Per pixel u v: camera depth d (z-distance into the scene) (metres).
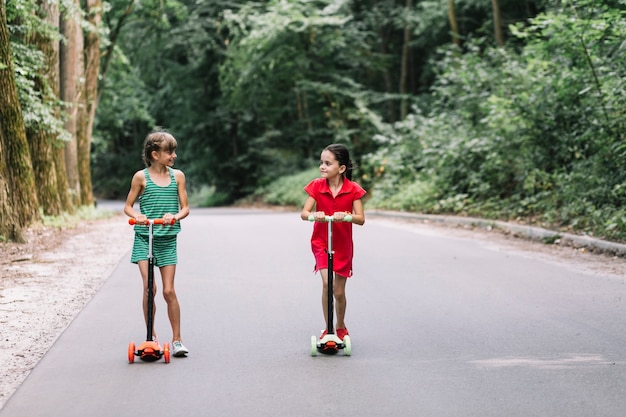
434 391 4.71
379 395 4.63
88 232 15.12
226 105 36.38
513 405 4.43
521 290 8.27
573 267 9.91
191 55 37.56
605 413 4.27
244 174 39.03
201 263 10.46
